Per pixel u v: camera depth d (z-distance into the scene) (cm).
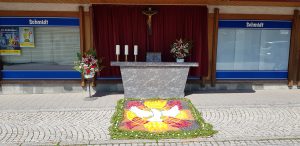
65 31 920
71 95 902
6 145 543
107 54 911
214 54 948
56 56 934
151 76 843
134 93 852
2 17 895
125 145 549
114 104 799
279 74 991
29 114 722
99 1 838
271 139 577
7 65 927
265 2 825
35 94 921
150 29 896
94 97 870
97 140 568
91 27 905
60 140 568
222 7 927
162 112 725
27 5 889
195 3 870
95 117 700
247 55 978
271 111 749
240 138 579
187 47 885
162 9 898
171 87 854
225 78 981
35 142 558
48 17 902
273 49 979
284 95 907
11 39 913
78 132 609
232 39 964
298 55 973
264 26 958
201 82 955
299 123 666
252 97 880
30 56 929
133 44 912
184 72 846
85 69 833
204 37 920
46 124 654
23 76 932
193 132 594
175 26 909
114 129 610
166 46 918
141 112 722
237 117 703
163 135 582
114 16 895
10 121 673
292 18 952
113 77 937
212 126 637
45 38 922
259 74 989
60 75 939
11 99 859
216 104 801
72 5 897
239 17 943
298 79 983
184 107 764
